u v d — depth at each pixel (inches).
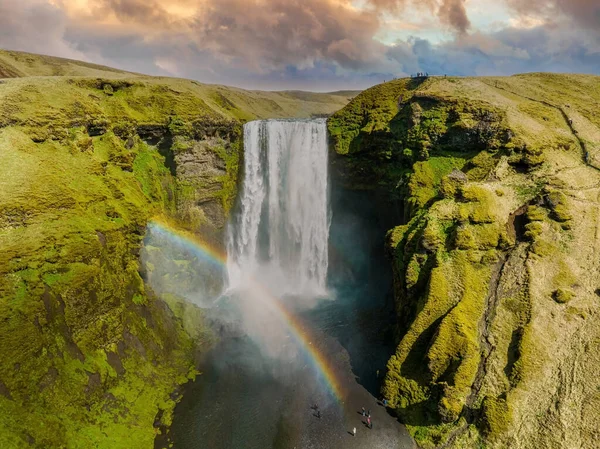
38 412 1384.1
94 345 1668.3
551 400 1514.5
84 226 1800.0
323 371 2007.9
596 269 1870.1
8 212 1624.0
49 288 1571.1
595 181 2271.2
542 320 1724.9
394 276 2274.9
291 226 3046.3
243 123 3122.5
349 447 1594.5
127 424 1595.7
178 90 2851.9
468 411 1594.5
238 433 1643.7
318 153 3004.4
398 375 1828.2
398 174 2679.6
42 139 1982.0
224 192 2844.5
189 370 1980.8
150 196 2472.9
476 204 2174.0
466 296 1877.5
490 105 2583.7
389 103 2952.8
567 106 2874.0
